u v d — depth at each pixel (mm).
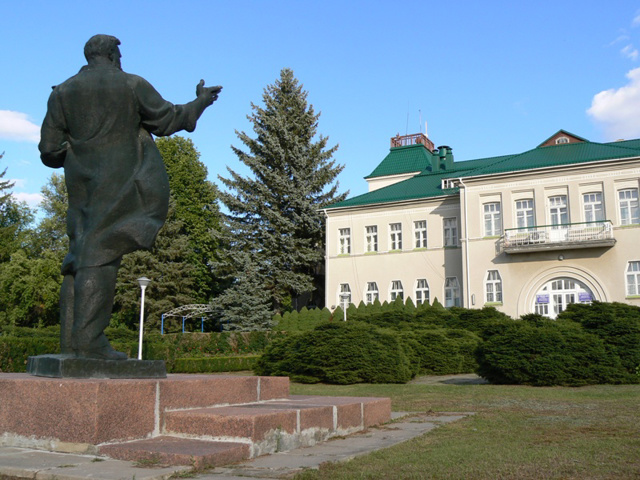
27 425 6773
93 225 8078
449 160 50938
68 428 6508
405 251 43906
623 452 6883
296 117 47906
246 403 8812
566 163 36719
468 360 24312
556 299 36688
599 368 17250
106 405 6500
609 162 35656
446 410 11984
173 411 7262
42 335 31328
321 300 52188
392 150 55719
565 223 36531
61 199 60844
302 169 47031
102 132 8281
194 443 6672
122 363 7938
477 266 38906
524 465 6203
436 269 42656
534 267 37281
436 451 7070
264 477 5684
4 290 47688
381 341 19906
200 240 50406
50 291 48344
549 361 17469
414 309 38406
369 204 45219
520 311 37219
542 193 37469
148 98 8547
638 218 35062
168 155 50625
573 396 14398
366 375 19266
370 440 8133
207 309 43156
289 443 7305
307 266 47156
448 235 42781
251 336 35188
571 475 5766
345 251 46312
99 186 8172
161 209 8578
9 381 6992
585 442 7609
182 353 32062
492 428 9141
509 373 18031
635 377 17375
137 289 43719
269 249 44375
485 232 39250
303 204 45656
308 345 20359
